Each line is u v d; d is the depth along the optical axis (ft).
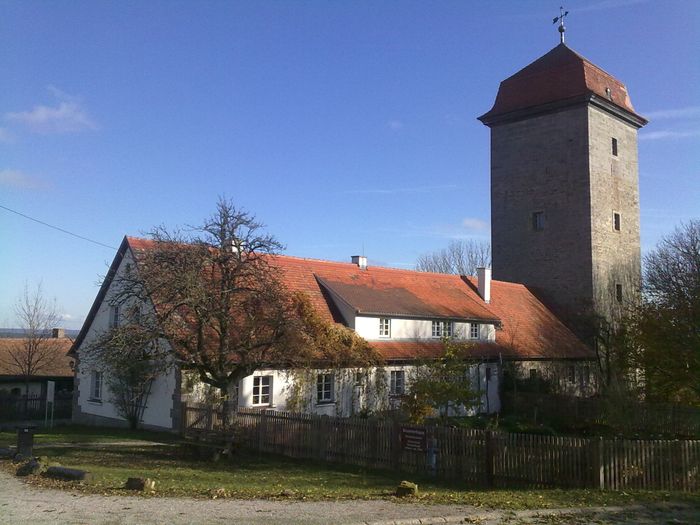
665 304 82.43
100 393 93.91
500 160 148.56
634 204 147.13
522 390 112.16
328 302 95.81
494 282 131.54
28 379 122.83
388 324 97.66
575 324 133.39
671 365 75.56
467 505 40.45
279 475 54.44
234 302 63.00
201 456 63.82
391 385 93.86
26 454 56.49
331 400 86.12
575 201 136.05
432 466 54.70
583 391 126.93
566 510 39.52
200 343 62.03
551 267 138.82
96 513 34.53
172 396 78.48
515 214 145.28
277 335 62.90
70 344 144.25
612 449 48.01
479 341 111.65
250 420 68.95
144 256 62.13
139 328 58.34
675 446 47.88
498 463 51.55
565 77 138.72
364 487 48.85
